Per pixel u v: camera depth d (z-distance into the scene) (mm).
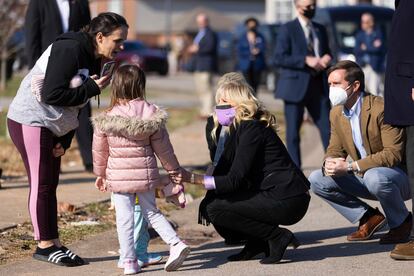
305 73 13336
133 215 8195
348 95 9031
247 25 25625
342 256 8953
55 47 8148
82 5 13023
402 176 9109
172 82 47406
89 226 10414
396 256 8695
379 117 9023
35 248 9281
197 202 12211
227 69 43250
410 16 8430
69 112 8352
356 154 9359
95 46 8250
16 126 8359
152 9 83688
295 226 10625
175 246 8219
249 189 8492
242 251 8859
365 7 27312
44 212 8492
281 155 8492
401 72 8516
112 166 8016
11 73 31969
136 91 7996
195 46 24266
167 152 8062
